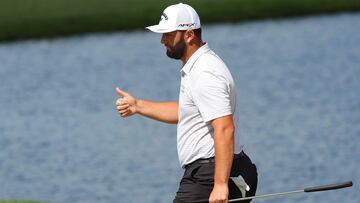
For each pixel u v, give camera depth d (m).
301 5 140.38
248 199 23.52
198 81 23.25
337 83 95.62
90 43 124.06
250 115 80.50
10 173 61.56
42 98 91.81
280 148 67.38
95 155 66.69
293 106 84.31
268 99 88.31
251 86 95.81
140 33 129.75
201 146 23.75
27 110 86.00
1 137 74.44
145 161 64.19
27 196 54.94
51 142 71.94
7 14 139.38
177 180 58.53
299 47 117.06
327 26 131.00
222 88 23.12
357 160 63.16
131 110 26.70
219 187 22.86
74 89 96.06
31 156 67.12
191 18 23.64
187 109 23.69
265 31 129.00
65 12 138.75
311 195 53.91
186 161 24.03
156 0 144.50
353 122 76.12
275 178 58.53
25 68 108.38
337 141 69.12
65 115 83.19
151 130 74.69
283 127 75.00
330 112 80.88
